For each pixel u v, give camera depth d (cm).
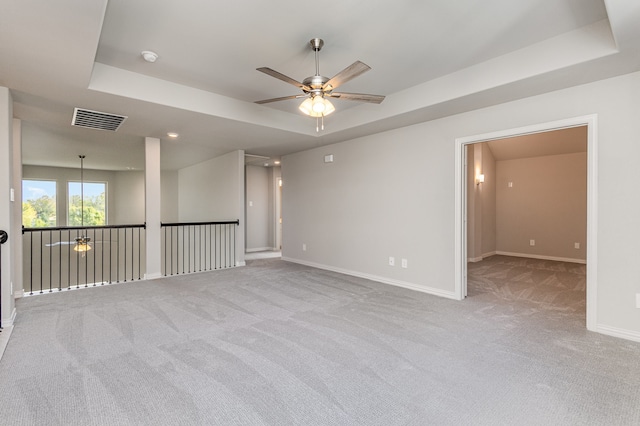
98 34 211
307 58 296
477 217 675
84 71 264
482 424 164
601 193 283
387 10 224
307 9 221
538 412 173
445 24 242
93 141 525
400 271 448
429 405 179
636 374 212
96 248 876
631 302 270
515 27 247
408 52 286
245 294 405
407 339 267
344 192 535
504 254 758
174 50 280
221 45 271
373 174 485
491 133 353
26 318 314
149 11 222
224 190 663
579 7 222
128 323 302
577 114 295
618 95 275
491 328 292
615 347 253
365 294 406
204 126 432
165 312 335
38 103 338
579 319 317
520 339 268
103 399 183
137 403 180
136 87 325
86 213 865
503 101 337
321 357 235
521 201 732
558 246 681
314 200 596
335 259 555
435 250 408
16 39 215
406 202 440
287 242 669
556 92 307
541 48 268
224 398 185
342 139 518
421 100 358
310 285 453
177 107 353
